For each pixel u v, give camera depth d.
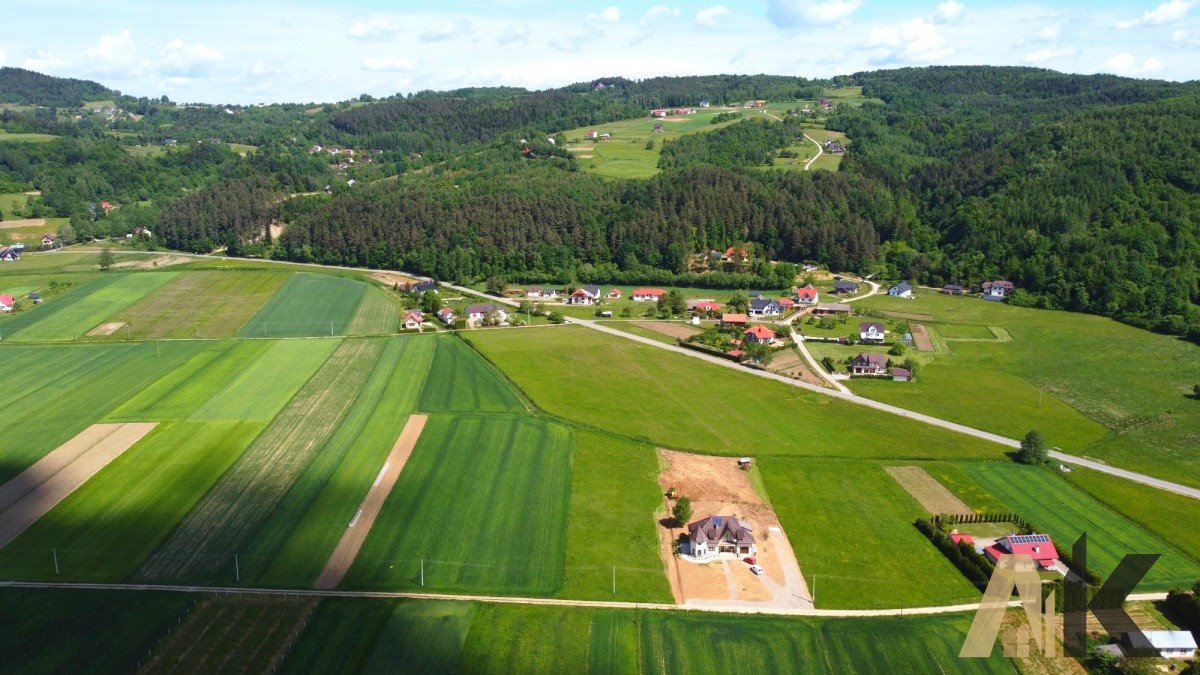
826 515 81.69
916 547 75.81
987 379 126.88
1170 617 65.25
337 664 58.50
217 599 66.12
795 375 127.62
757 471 91.50
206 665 58.31
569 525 78.38
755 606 66.69
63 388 116.56
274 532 76.31
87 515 79.69
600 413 107.88
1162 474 92.25
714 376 126.31
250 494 83.62
